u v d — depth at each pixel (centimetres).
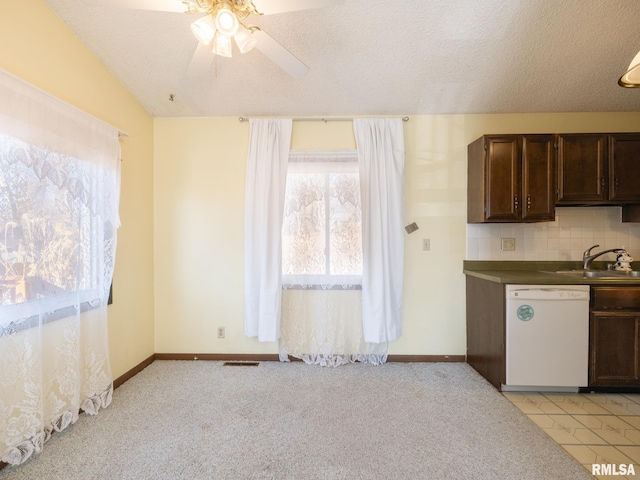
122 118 244
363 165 271
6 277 147
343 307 280
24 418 155
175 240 288
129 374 250
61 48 188
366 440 173
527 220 249
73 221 182
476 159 264
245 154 286
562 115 278
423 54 218
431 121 282
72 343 181
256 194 274
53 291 170
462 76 238
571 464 155
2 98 144
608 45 209
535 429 183
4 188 146
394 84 246
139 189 266
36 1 171
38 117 161
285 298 280
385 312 266
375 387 235
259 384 239
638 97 258
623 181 245
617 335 218
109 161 212
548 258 278
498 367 229
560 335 219
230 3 133
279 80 243
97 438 175
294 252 277
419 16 192
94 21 191
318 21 195
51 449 165
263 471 151
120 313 242
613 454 162
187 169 287
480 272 262
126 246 250
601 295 219
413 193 283
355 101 265
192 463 156
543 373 220
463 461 157
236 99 263
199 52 160
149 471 151
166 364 278
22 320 153
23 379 154
